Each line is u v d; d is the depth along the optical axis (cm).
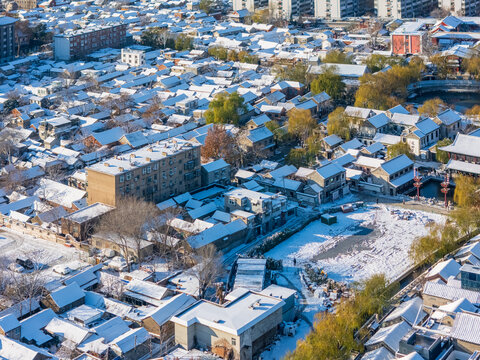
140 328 19350
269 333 19550
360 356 18462
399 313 19625
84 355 18162
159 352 19225
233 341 18625
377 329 19575
